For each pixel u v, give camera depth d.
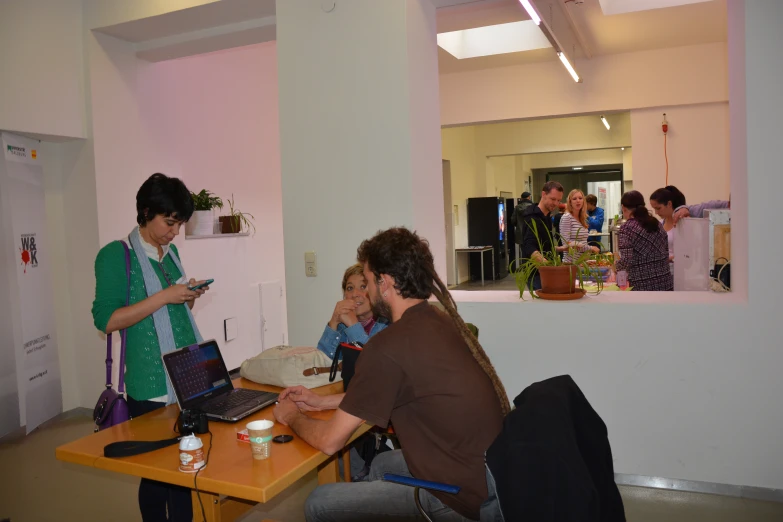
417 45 3.31
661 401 2.91
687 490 2.91
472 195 10.81
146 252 2.36
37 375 4.24
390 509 1.83
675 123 6.39
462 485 1.64
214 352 2.35
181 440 1.68
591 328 2.99
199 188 5.49
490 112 6.76
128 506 3.09
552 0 4.58
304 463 1.70
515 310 3.12
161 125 5.01
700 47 6.07
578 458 1.31
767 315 2.72
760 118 2.68
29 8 4.02
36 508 3.07
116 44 4.55
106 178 4.47
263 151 6.41
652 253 4.07
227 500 2.37
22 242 4.10
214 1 3.82
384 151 3.23
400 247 1.79
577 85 6.47
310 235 3.45
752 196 2.71
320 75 3.36
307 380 2.42
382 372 1.67
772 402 2.75
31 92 4.03
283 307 6.43
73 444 1.91
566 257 3.32
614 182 14.03
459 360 1.70
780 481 2.77
